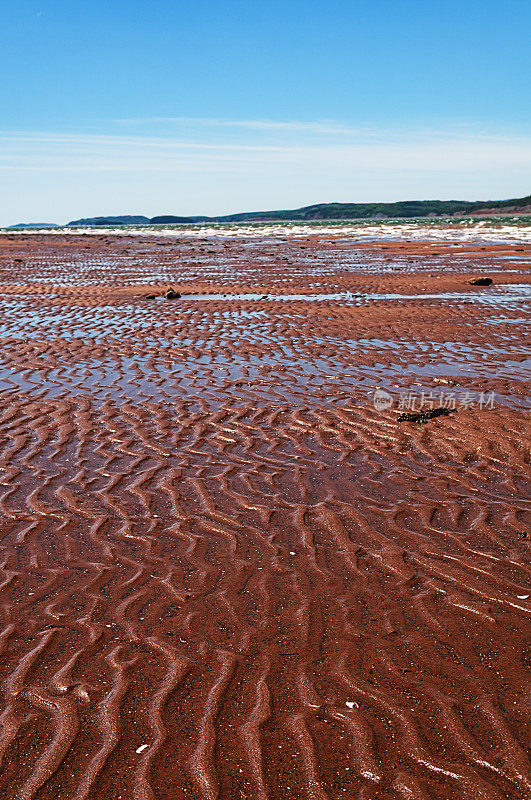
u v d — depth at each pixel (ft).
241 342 42.60
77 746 10.09
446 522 17.89
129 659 12.17
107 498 19.35
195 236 227.20
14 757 9.87
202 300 62.34
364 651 12.47
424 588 14.73
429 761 9.82
